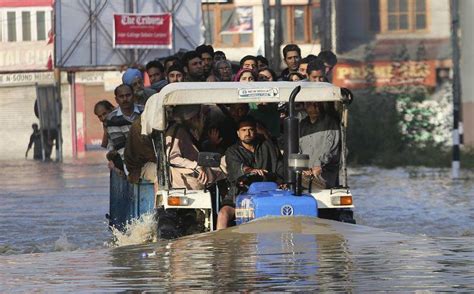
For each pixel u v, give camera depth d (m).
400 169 92.81
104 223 49.69
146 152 40.72
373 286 23.33
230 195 35.12
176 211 35.62
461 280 23.92
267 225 31.80
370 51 120.69
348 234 30.41
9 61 144.62
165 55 129.50
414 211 53.00
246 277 24.61
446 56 119.56
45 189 73.75
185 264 26.83
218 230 32.28
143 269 26.67
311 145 36.59
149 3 128.88
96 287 24.44
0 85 147.88
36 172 98.62
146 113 38.03
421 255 27.41
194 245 29.94
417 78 118.00
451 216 50.38
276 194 33.16
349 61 120.81
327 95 35.56
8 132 148.62
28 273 27.22
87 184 78.44
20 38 144.12
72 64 127.81
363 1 122.56
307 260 26.58
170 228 35.03
